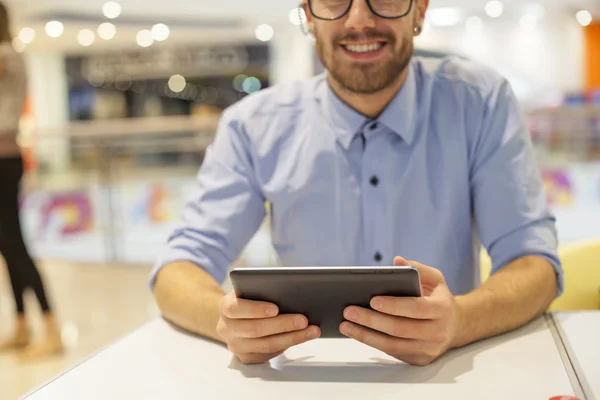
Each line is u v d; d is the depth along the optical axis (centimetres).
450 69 130
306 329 84
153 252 463
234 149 131
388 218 123
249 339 85
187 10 917
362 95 119
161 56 1133
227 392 77
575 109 436
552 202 411
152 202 457
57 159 469
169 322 108
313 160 126
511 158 121
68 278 427
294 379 80
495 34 1020
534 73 1029
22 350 284
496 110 124
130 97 1185
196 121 443
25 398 76
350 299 82
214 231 123
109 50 1152
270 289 82
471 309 90
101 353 92
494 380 77
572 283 141
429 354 83
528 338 93
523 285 100
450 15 970
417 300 81
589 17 971
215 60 1119
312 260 128
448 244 125
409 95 122
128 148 458
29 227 485
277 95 134
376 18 109
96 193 469
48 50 1123
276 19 984
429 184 124
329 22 112
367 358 88
